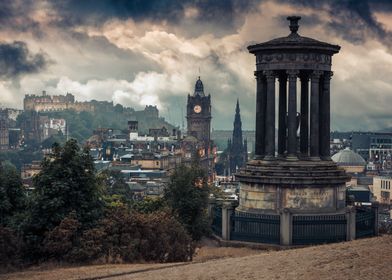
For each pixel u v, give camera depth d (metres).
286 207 73.75
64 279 56.81
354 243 58.19
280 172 74.31
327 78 77.56
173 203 98.75
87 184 76.88
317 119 76.38
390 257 49.94
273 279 46.91
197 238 86.62
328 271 47.31
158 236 73.62
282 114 80.81
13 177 86.25
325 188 74.44
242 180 76.88
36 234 74.38
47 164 76.25
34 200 74.50
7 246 70.12
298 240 70.81
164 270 56.22
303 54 75.31
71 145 77.50
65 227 71.19
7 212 84.38
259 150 79.19
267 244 71.19
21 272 63.72
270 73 76.31
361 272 46.25
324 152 78.19
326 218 72.00
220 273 50.94
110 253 71.31
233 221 74.50
